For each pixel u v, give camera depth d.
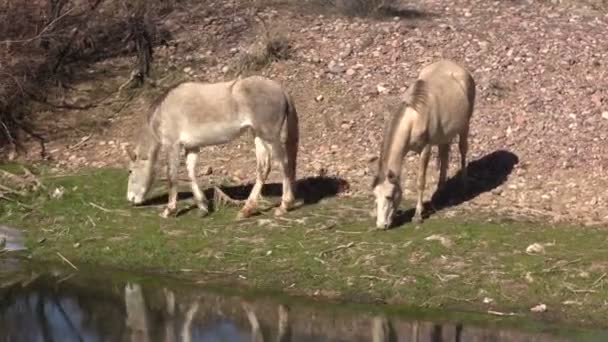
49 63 19.38
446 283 12.43
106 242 14.36
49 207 15.51
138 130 17.83
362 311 12.11
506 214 14.16
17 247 14.50
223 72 18.88
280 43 18.89
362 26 19.33
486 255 12.91
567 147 15.75
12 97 18.50
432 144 13.83
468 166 15.59
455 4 20.61
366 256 13.12
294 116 14.36
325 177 15.67
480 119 16.55
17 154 17.53
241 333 11.70
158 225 14.61
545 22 19.38
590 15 19.92
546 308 11.84
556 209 14.37
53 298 13.04
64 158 17.31
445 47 18.42
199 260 13.64
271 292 12.74
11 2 19.55
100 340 11.73
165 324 12.11
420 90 13.41
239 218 14.49
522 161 15.58
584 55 17.92
